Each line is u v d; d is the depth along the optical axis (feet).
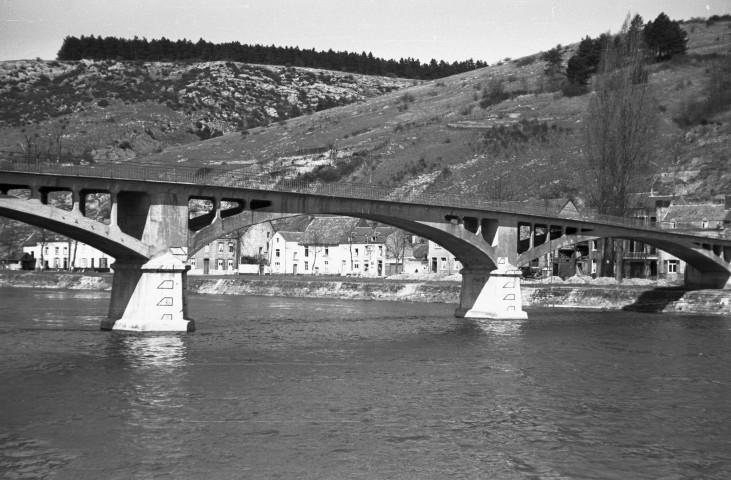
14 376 174.40
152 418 140.97
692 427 142.72
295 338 249.96
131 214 240.12
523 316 330.13
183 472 114.11
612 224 355.56
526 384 177.47
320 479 112.68
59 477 111.45
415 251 626.64
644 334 274.16
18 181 208.44
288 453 123.03
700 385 178.70
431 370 193.16
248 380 174.91
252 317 327.26
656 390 172.86
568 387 174.91
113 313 249.75
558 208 552.82
